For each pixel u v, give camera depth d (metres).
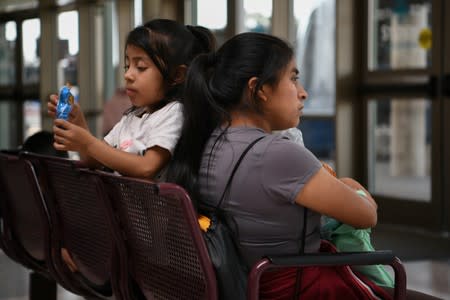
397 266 2.46
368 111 8.48
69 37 13.02
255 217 2.47
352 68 8.49
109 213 2.76
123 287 2.82
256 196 2.44
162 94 2.91
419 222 7.95
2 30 14.62
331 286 2.50
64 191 3.24
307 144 9.16
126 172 2.71
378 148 8.46
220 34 9.88
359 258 2.41
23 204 3.78
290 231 2.47
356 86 8.54
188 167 2.59
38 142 4.11
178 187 2.28
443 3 7.61
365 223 2.45
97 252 3.11
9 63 14.61
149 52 2.85
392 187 8.31
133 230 2.70
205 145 2.61
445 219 7.70
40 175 3.36
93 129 12.69
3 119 14.84
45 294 4.23
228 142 2.53
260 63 2.54
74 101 2.79
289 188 2.39
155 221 2.53
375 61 8.39
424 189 7.94
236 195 2.48
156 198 2.44
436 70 7.70
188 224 2.30
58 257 3.42
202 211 2.58
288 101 2.57
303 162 2.39
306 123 9.16
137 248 2.73
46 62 13.41
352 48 8.46
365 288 2.51
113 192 2.72
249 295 2.32
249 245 2.50
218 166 2.53
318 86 8.99
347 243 2.72
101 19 12.51
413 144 8.02
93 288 3.28
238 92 2.55
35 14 13.75
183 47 2.89
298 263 2.35
